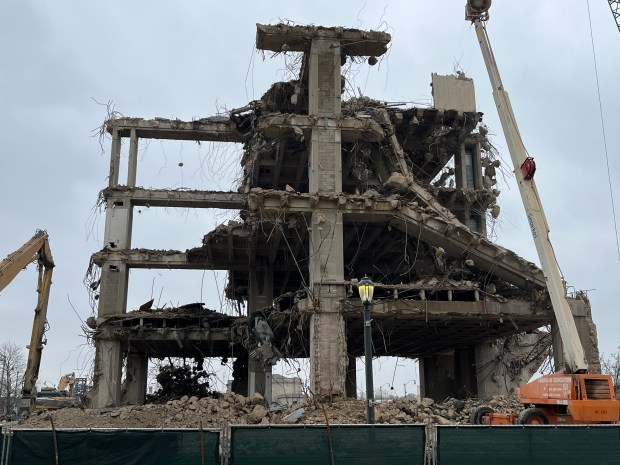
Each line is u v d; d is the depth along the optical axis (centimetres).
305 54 3356
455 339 3628
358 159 3378
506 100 2441
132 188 4172
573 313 2866
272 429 1163
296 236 3334
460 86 3819
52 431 1131
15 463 1119
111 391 3784
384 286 2809
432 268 3197
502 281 3061
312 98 3156
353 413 2341
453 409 2484
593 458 1223
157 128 4262
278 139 3244
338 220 2839
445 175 4294
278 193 2816
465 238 2867
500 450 1203
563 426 1233
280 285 4512
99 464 1130
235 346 4378
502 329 3167
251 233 3319
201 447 1142
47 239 3409
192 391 4744
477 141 4000
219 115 4288
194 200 4212
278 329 3431
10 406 6488
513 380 3588
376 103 3606
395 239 3391
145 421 2344
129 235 4147
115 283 3972
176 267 4131
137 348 4444
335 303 2750
